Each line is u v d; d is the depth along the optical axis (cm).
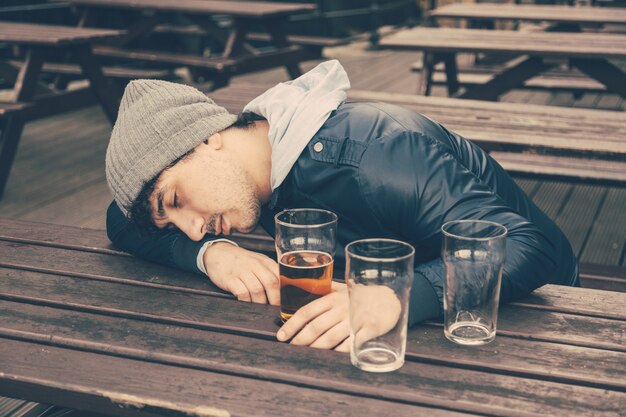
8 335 143
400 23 1162
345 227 167
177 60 571
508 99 675
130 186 158
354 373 126
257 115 173
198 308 153
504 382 124
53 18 753
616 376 124
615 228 392
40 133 592
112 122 504
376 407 117
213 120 162
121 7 600
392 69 839
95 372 129
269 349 135
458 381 124
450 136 176
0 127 473
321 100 165
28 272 173
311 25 984
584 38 436
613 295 157
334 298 141
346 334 136
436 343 137
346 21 1037
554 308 151
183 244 172
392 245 131
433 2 983
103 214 411
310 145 162
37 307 155
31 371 129
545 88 543
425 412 115
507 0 886
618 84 401
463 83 546
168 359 132
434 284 147
